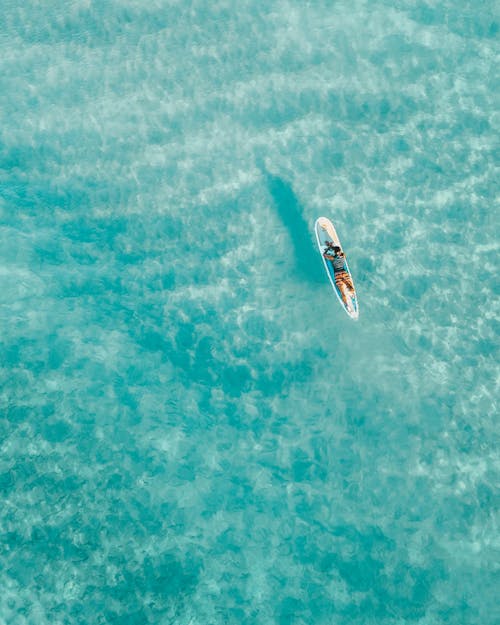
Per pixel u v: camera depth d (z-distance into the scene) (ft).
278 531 71.10
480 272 82.99
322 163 86.84
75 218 84.17
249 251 83.15
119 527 69.87
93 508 70.33
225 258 82.74
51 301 80.18
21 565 67.15
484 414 77.00
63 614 65.82
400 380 78.33
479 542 71.67
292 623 67.36
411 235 84.38
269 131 87.86
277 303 81.10
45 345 77.71
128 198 84.84
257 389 77.41
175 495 71.87
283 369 78.43
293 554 70.18
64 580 67.10
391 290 82.12
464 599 69.15
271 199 85.10
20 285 80.69
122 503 70.95
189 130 87.56
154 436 74.33
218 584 68.64
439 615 68.44
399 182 86.63
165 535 70.13
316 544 70.69
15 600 65.92
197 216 84.28
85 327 79.05
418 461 74.74
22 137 87.04
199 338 79.41
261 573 69.31
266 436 75.31
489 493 73.56
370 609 68.28
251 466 73.87
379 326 80.59
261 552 70.13
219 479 73.05
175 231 83.71
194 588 68.28
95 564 68.08
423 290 82.12
